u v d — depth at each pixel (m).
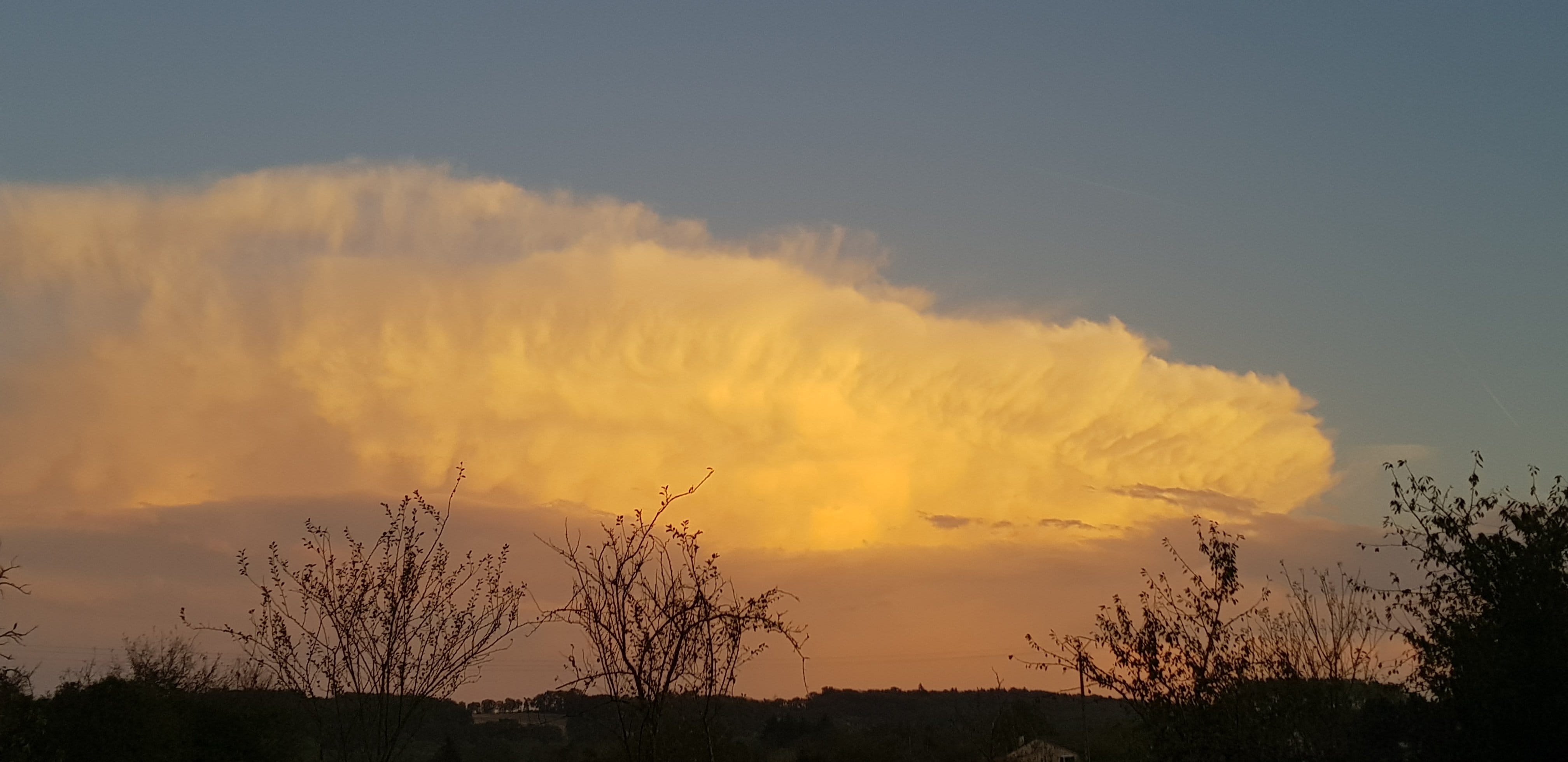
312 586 15.39
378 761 15.08
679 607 14.30
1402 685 15.33
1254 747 14.82
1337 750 14.49
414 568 15.59
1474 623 14.09
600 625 14.25
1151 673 15.75
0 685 20.05
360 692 15.16
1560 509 13.83
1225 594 15.80
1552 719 12.76
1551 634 13.13
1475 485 14.49
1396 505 14.87
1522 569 13.67
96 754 28.00
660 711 14.01
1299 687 15.63
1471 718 13.46
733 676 14.34
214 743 31.00
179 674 35.03
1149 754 16.20
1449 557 14.45
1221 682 15.49
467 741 36.56
